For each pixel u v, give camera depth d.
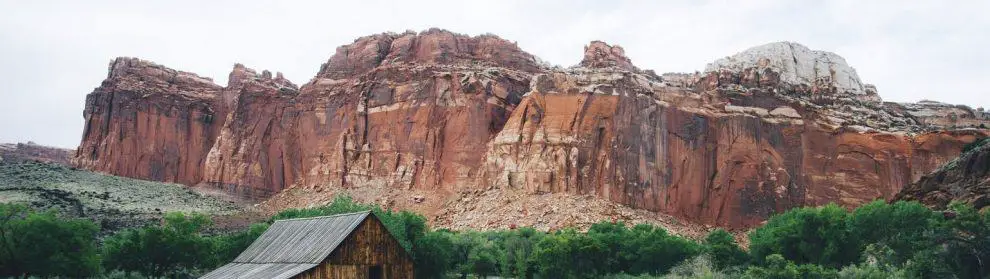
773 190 147.38
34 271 79.50
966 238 76.25
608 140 137.62
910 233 84.62
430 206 143.12
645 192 138.00
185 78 195.50
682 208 142.25
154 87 188.25
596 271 96.19
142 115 184.12
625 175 136.25
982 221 76.00
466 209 136.38
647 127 141.12
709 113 149.12
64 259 80.88
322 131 168.62
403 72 160.62
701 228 138.88
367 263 72.44
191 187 172.25
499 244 109.81
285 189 167.25
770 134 150.75
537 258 96.75
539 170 133.88
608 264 98.00
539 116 140.75
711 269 92.94
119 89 186.12
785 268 80.81
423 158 151.12
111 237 98.56
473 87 150.75
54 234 81.38
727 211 145.00
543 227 123.31
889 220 86.56
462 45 168.25
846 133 154.88
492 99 150.25
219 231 126.56
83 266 82.81
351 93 165.75
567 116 139.25
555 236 100.12
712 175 147.00
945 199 98.25
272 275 71.31
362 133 160.00
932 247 77.62
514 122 141.50
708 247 101.44
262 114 178.25
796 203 148.12
